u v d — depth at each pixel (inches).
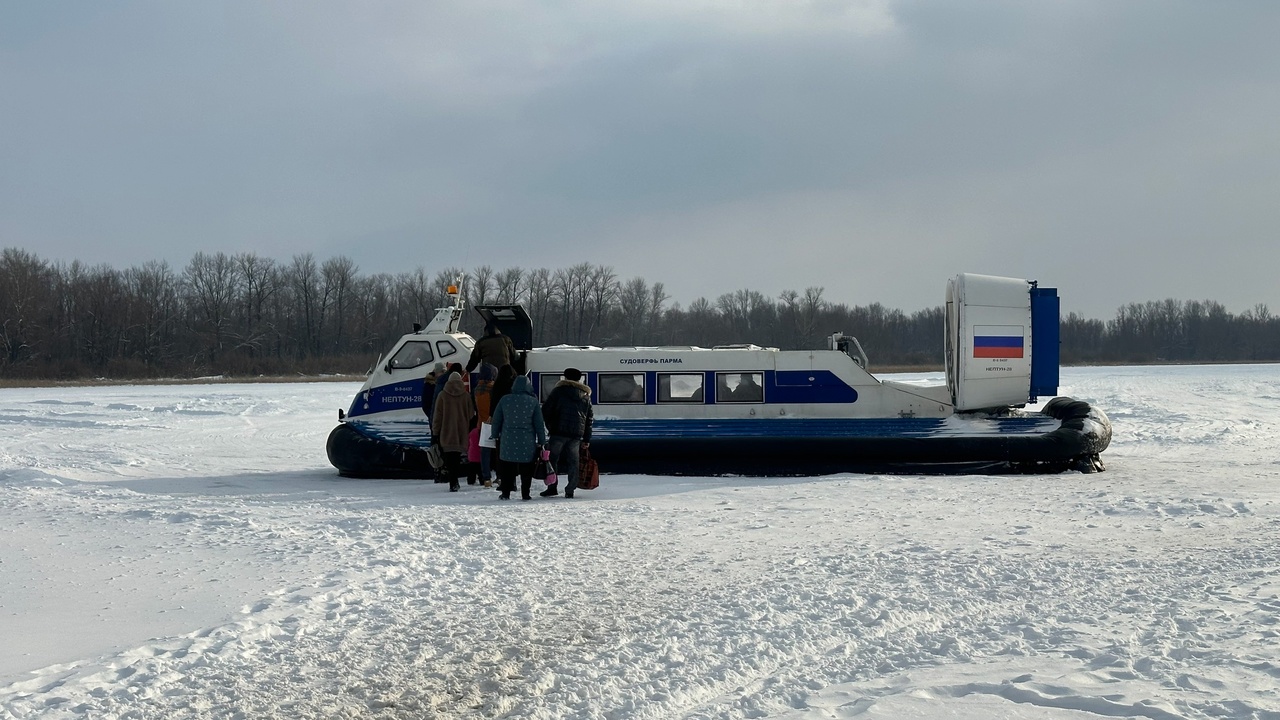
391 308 4067.4
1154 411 1224.8
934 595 294.2
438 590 310.0
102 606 287.0
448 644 251.6
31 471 661.3
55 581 319.9
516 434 536.1
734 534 410.3
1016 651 235.6
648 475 679.1
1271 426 1018.1
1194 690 200.7
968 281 703.7
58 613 279.3
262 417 1400.1
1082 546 370.9
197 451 922.1
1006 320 703.7
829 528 423.5
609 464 689.6
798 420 701.3
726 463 675.4
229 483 656.4
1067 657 229.0
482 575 331.0
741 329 3535.9
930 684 211.2
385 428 700.0
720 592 303.4
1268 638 235.8
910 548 368.8
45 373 3368.6
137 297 3814.0
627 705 206.1
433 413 625.9
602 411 711.7
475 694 214.7
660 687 216.2
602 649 245.6
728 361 714.8
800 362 713.6
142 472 738.8
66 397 1964.8
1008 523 430.6
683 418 706.8
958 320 706.2
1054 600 285.1
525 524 435.8
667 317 3560.5
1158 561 337.4
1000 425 685.3
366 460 687.1
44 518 456.1
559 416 550.9
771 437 673.0
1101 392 1749.5
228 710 204.4
